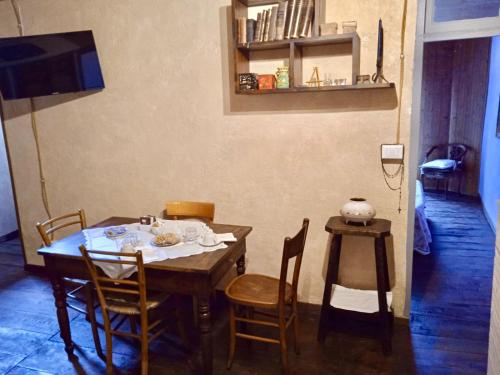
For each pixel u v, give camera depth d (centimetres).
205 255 223
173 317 294
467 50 616
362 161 270
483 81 606
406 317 279
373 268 282
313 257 295
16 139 365
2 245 470
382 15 249
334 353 249
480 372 229
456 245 436
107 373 231
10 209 496
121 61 316
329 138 275
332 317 286
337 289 276
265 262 309
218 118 300
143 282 207
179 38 298
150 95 315
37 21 332
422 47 247
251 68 287
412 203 264
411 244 270
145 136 323
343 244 285
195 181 316
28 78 330
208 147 307
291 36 255
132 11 305
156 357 251
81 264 235
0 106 362
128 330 282
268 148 291
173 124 313
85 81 324
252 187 301
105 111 330
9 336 280
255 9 280
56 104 344
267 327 280
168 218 323
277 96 281
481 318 285
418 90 250
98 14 314
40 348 266
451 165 607
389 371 232
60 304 250
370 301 260
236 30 263
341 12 257
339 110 269
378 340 262
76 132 343
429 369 233
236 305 258
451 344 256
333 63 266
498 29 235
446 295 321
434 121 664
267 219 302
